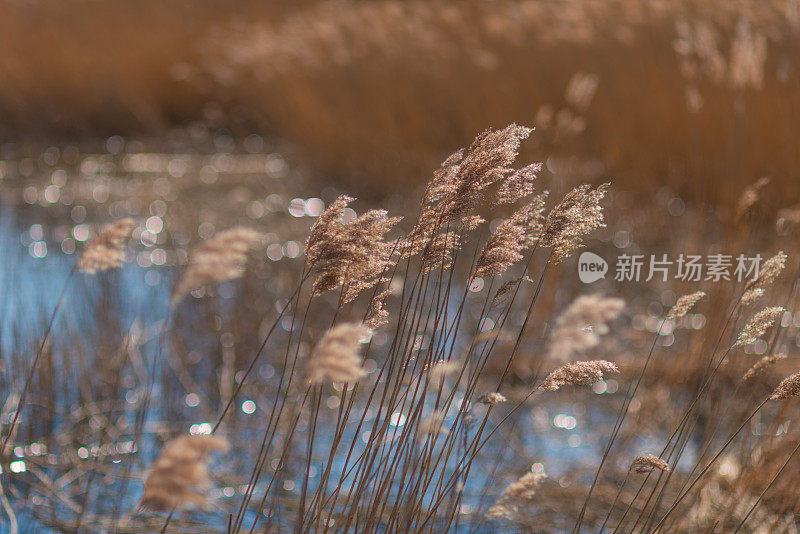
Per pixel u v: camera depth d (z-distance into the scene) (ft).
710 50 50.37
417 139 73.31
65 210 72.13
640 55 62.59
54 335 40.70
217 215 68.69
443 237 19.95
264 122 96.02
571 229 19.45
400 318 20.16
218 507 28.66
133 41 111.65
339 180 77.61
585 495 29.32
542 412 35.96
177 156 93.66
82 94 103.71
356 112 77.61
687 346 36.70
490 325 41.98
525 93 67.56
